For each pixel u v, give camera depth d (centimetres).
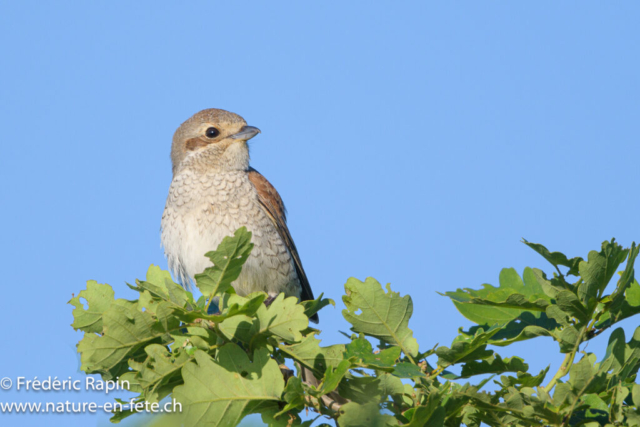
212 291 586
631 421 503
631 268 560
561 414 523
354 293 605
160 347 576
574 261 562
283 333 574
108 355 595
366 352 577
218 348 590
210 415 554
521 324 674
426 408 507
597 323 608
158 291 605
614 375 539
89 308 637
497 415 550
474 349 582
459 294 692
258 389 559
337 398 570
